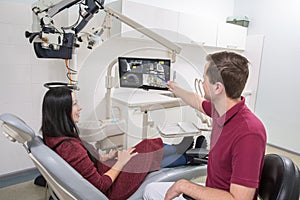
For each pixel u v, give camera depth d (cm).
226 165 94
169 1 292
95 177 112
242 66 94
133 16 222
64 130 110
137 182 133
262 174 98
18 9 193
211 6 339
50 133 110
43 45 136
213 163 100
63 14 213
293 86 301
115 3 222
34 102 215
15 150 216
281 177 87
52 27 137
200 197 89
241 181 82
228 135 92
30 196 191
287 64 305
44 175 100
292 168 89
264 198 94
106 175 121
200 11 328
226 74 93
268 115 332
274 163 93
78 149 109
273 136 329
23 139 92
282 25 307
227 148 91
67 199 102
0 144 207
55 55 143
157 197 121
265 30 328
